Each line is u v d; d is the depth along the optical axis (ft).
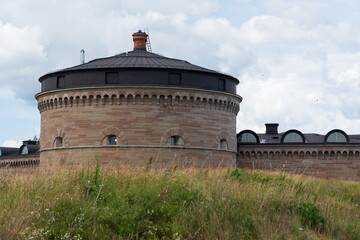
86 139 147.74
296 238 54.70
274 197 66.08
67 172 64.18
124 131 145.69
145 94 146.51
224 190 62.59
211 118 153.38
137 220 52.34
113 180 64.59
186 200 59.57
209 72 153.79
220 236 51.39
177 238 49.24
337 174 196.34
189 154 147.54
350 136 247.70
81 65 162.30
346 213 69.26
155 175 67.00
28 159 268.41
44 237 46.39
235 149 163.73
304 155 199.62
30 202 52.37
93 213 52.06
